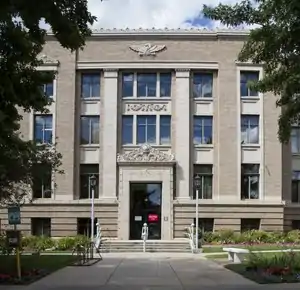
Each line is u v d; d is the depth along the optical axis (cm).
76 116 4481
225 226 4359
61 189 4381
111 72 4491
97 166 4456
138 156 4394
